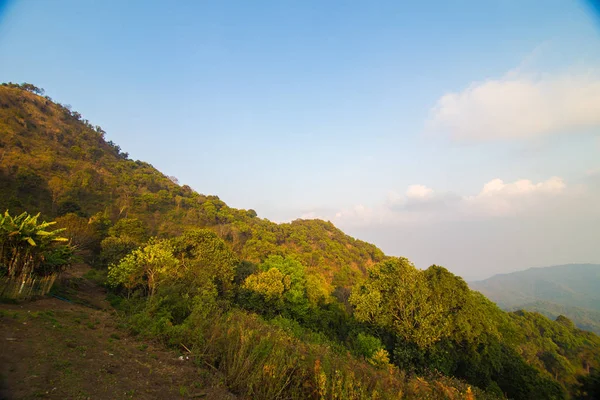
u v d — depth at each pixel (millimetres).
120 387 5508
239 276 31000
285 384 6605
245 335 8328
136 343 8766
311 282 32812
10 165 46906
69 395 4766
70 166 59938
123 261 19906
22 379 4914
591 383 21203
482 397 11641
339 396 6516
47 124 75438
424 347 18750
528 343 39625
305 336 15961
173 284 14953
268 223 88250
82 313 11547
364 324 22266
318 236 90000
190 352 8250
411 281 22344
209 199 85562
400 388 7871
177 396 5754
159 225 55438
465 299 22156
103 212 48250
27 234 12750
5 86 80875
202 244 27641
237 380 6828
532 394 20156
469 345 20625
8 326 7562
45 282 13875
